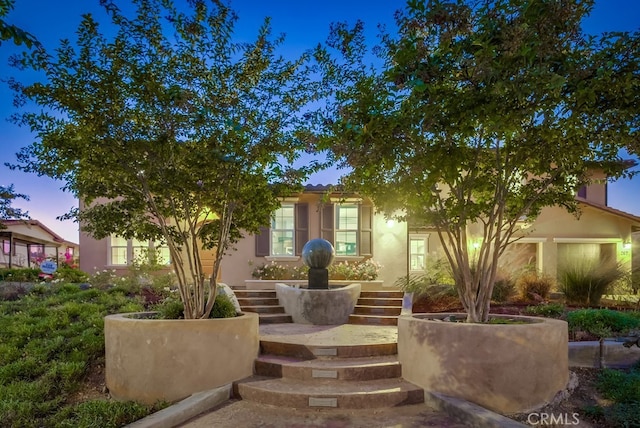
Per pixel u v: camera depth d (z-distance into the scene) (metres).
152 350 5.89
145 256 12.44
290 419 5.31
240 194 6.54
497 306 9.60
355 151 5.36
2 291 10.50
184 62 6.02
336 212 15.02
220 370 6.15
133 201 6.69
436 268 11.70
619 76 4.86
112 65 5.77
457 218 6.29
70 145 5.84
